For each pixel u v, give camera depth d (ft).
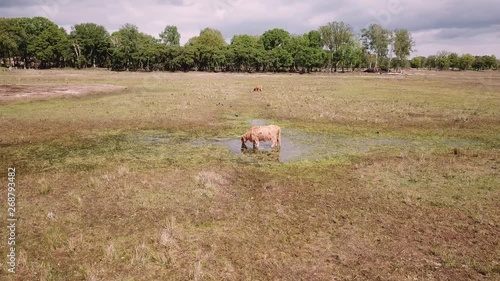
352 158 53.78
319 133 70.59
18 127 68.90
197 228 30.94
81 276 24.08
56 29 334.03
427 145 62.44
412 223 32.55
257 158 53.31
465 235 30.42
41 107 91.04
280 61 346.54
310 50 341.21
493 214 34.37
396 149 59.47
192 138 65.16
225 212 34.30
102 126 72.64
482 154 56.08
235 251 27.48
